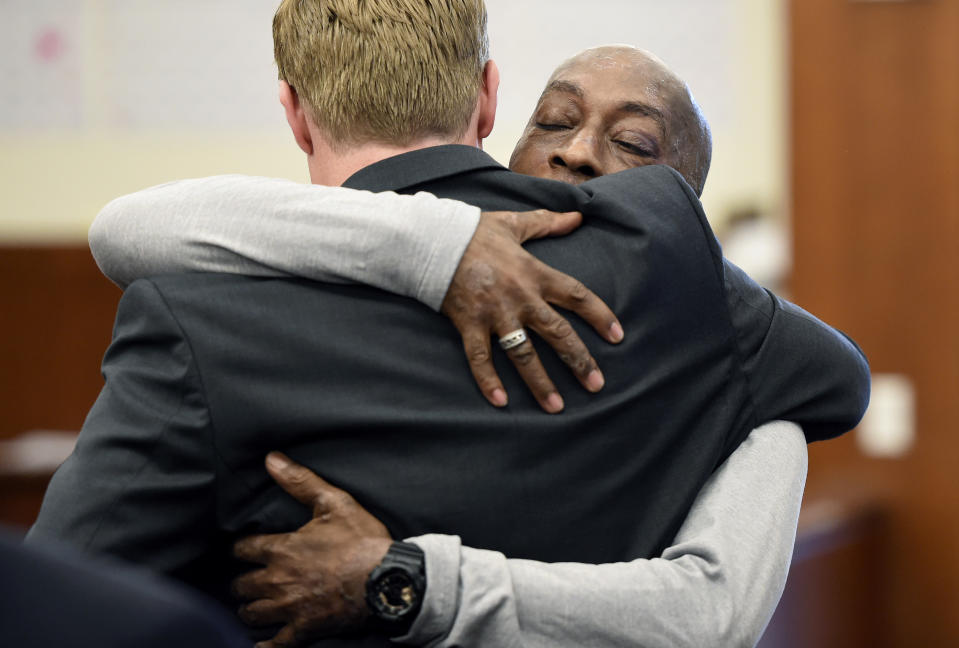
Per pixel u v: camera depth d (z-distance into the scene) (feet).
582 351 6.80
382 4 7.28
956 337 18.67
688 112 8.56
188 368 6.59
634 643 6.57
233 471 6.71
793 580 16.53
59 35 37.88
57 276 27.35
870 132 19.16
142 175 38.17
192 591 6.96
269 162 37.93
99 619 3.53
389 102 7.29
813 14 19.43
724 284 7.49
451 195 7.22
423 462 6.71
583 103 8.34
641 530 7.16
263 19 37.68
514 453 6.76
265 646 6.81
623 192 7.31
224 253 6.83
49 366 27.40
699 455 7.31
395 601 6.38
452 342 6.81
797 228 19.65
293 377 6.65
